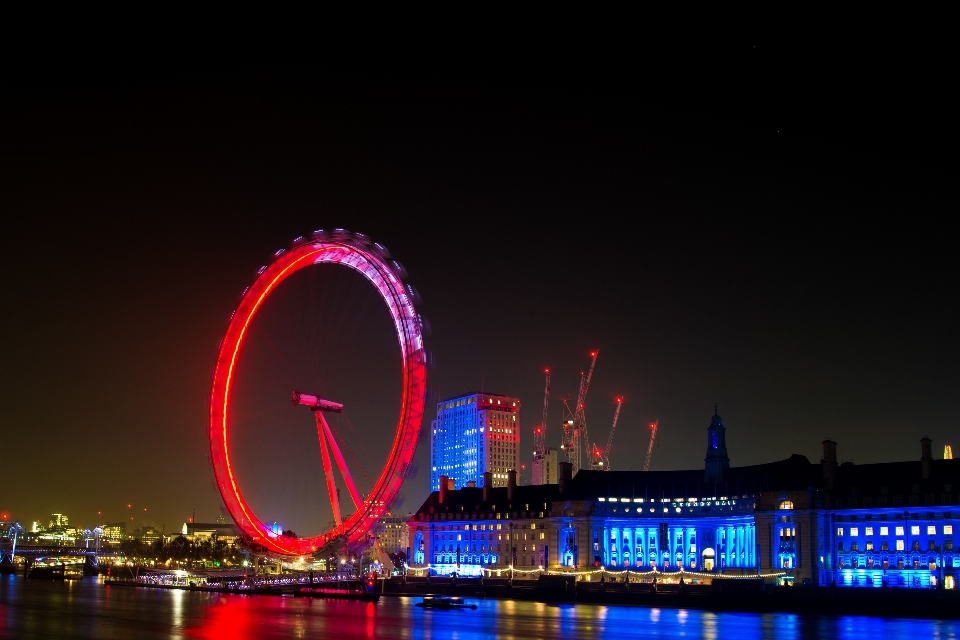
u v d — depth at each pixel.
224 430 192.12
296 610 171.38
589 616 164.50
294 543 197.38
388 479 191.50
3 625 138.00
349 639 120.19
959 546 198.50
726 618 163.00
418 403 193.12
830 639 127.25
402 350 196.62
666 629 140.62
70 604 186.00
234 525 190.75
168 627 135.12
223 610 169.75
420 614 164.12
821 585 193.38
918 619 162.75
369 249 199.12
